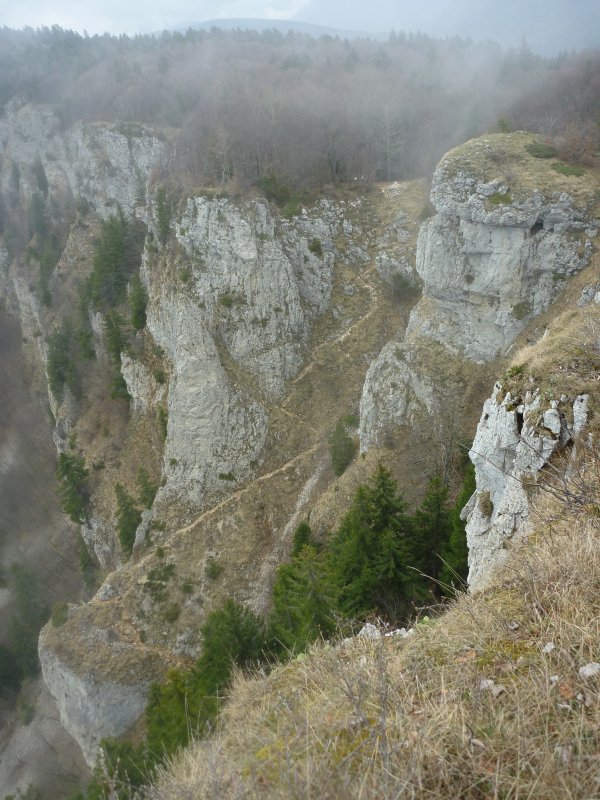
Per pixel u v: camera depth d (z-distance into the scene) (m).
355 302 57.81
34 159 104.50
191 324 52.91
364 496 26.77
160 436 56.03
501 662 5.95
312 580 20.80
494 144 37.25
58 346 69.12
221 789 5.19
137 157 84.19
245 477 51.47
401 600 24.39
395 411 39.97
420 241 39.75
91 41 145.62
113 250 64.94
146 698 41.06
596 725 4.71
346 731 5.49
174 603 45.53
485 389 36.56
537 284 35.16
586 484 9.74
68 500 59.19
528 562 7.70
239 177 57.81
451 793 4.51
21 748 49.19
